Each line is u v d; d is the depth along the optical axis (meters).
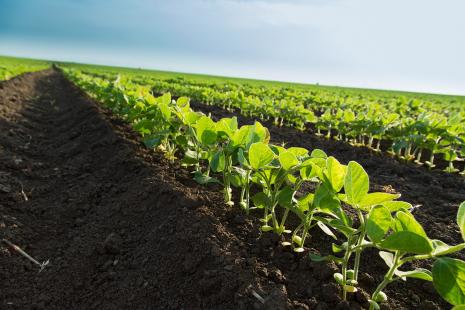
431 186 5.34
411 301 2.42
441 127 6.50
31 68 39.34
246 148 3.00
